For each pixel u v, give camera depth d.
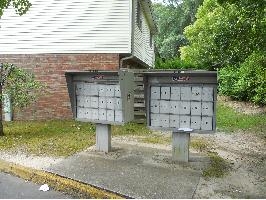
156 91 4.10
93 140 5.25
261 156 4.47
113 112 4.39
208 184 3.42
